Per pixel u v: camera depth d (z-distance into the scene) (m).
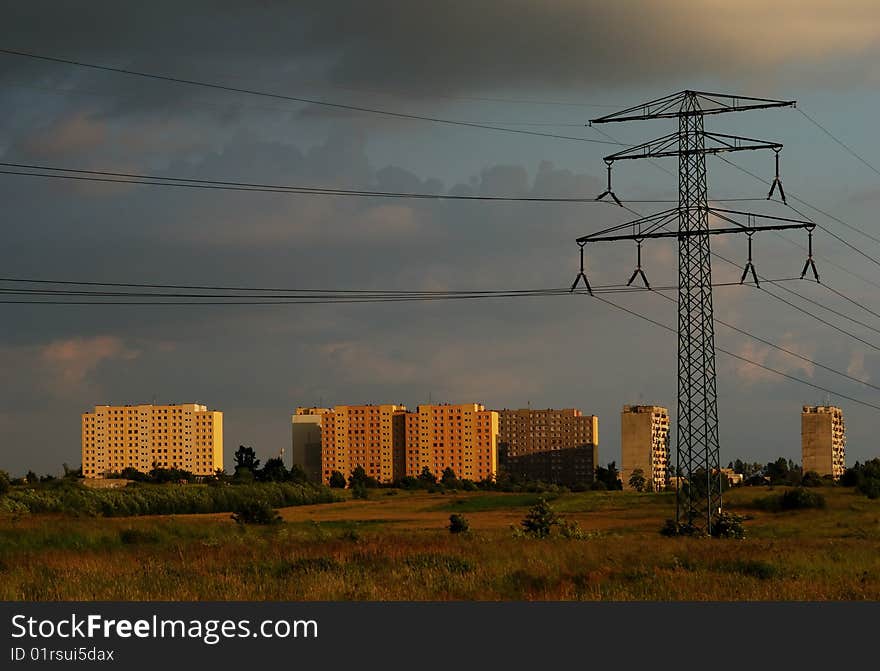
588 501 169.00
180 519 113.06
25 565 49.94
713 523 84.19
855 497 153.12
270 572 46.16
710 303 82.19
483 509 169.25
